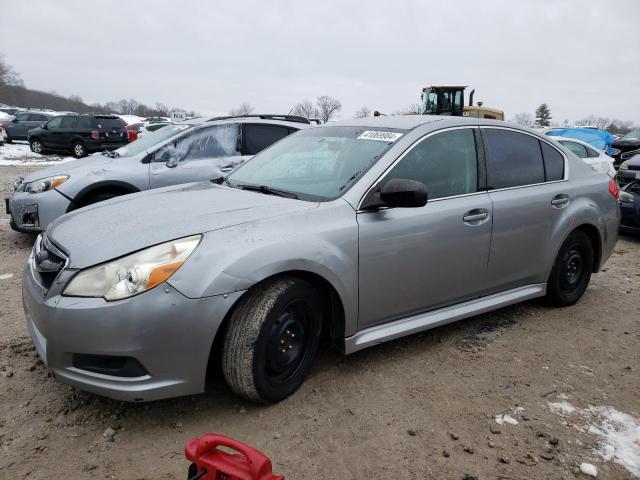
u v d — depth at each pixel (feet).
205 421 9.16
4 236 22.20
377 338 10.77
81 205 19.94
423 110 70.85
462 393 10.32
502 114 74.08
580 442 8.91
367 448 8.60
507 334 13.16
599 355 12.19
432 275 11.36
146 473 7.87
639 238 26.05
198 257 8.49
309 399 9.89
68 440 8.54
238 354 8.87
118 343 8.07
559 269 14.33
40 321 8.54
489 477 8.04
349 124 13.02
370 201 10.43
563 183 14.23
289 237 9.28
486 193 12.36
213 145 22.40
